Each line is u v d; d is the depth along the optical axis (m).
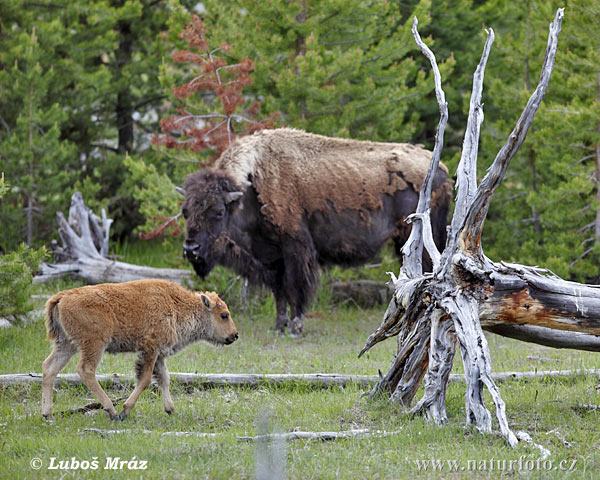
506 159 14.77
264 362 22.78
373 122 37.53
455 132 45.47
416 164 28.91
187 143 34.50
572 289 15.88
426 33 43.34
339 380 19.67
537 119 34.53
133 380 19.16
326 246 28.55
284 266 28.12
